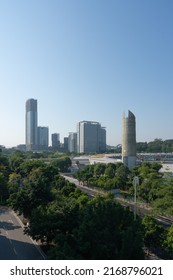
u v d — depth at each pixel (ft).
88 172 504.43
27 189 224.74
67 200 184.96
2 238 199.31
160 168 567.18
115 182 391.45
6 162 580.30
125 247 118.01
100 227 130.31
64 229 161.99
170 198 241.55
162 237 165.58
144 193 320.91
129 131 641.40
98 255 122.42
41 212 174.50
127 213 138.41
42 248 179.11
